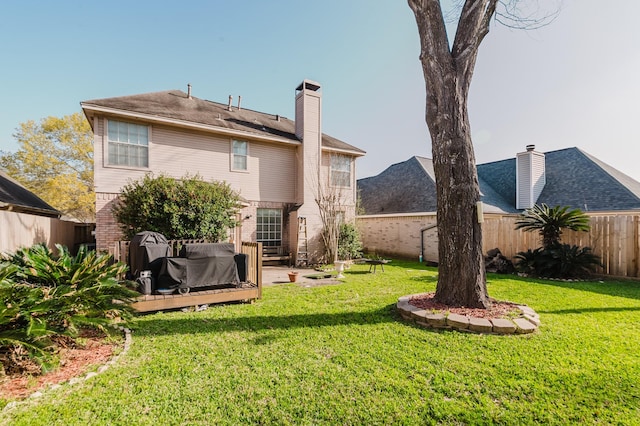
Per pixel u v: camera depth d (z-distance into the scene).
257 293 6.09
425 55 5.13
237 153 12.15
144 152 10.18
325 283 8.17
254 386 2.82
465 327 4.14
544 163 15.09
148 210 8.09
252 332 4.25
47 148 23.05
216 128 11.12
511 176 16.70
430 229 13.57
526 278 8.39
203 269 5.74
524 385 2.78
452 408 2.47
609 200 12.34
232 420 2.35
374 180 20.44
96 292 3.88
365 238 17.70
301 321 4.70
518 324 4.05
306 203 12.88
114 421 2.33
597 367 3.10
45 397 2.63
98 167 9.41
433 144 5.16
